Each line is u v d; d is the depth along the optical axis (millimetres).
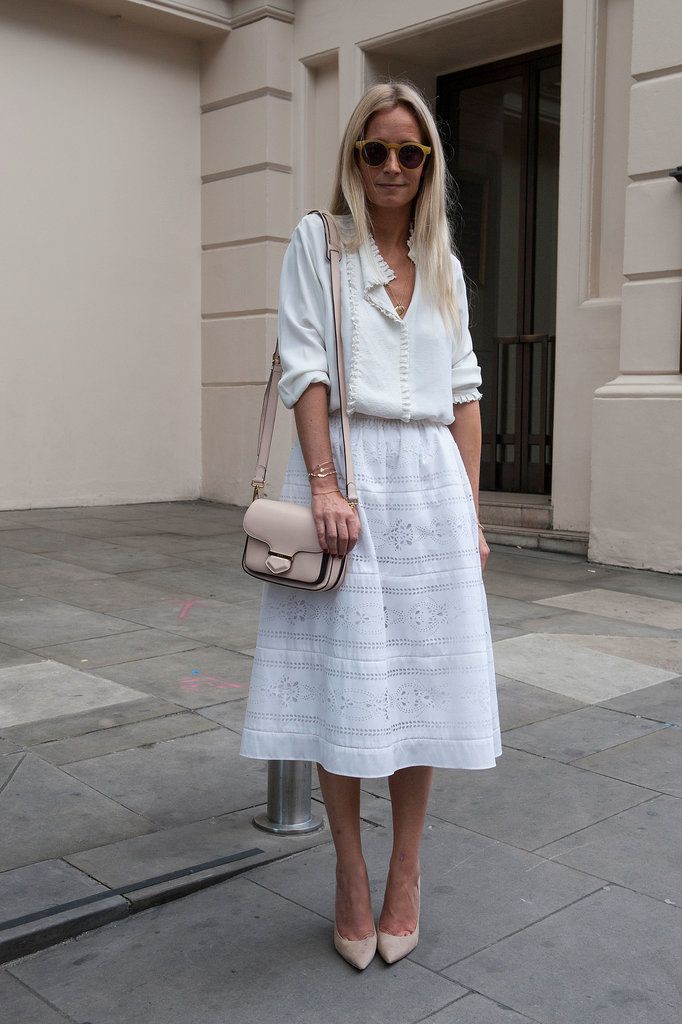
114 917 2395
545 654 4844
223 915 2434
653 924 2410
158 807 3004
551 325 9211
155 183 10141
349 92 9453
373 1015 2047
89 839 2775
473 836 2883
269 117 9812
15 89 9070
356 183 2217
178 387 10500
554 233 9125
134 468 10219
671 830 2934
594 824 2971
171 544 7828
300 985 2148
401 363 2178
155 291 10234
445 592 2186
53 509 9602
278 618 2219
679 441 6934
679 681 4453
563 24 7852
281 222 10016
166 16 9656
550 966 2229
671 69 6973
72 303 9617
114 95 9750
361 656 2115
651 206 7113
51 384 9531
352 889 2234
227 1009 2064
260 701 2215
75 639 4910
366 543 2129
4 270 9133
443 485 2191
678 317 7035
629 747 3623
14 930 2254
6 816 2908
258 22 9781
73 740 3531
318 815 2984
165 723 3725
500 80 9469
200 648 4781
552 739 3695
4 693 4035
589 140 7770
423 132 2209
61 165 9430
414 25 8875
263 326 9992
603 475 7363
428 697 2191
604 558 7410
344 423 2152
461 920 2424
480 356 9805
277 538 2141
